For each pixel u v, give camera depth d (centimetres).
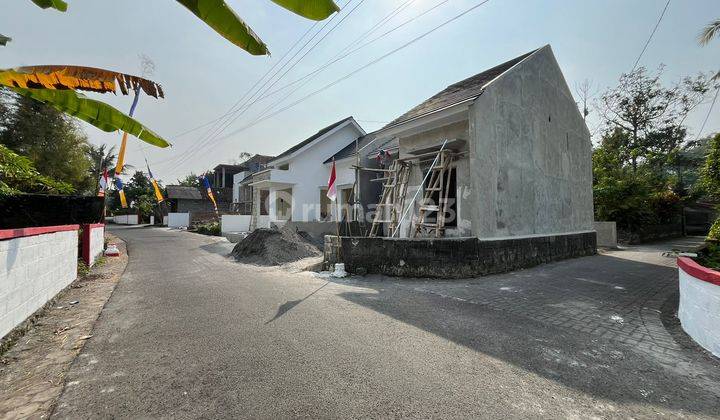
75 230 698
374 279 748
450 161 884
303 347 354
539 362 321
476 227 783
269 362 317
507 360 325
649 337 389
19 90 316
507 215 874
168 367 308
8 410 243
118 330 412
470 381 282
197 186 4878
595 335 395
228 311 493
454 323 436
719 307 333
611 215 1761
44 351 351
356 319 452
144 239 1920
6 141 1530
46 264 502
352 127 2022
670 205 2061
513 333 400
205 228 2409
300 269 889
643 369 309
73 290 640
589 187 1327
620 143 2577
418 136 994
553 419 231
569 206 1171
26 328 409
